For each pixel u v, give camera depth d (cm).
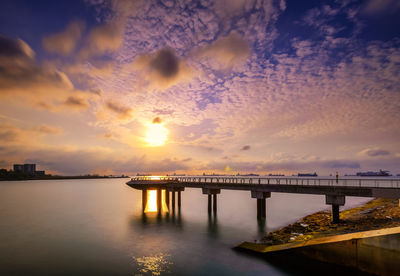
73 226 3741
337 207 3216
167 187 5378
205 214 4725
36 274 1967
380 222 3094
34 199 8338
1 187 17325
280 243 2433
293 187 3525
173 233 3222
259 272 1869
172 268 2038
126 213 4975
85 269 2055
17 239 3003
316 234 2705
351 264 1602
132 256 2352
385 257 1468
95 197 9119
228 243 2714
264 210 3947
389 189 2719
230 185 4281
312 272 1777
